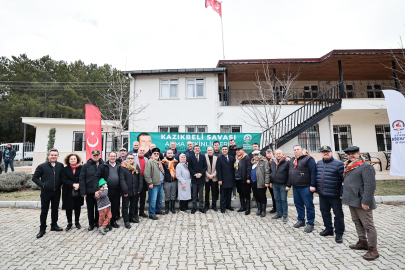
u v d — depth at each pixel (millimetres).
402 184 9203
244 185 6430
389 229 4969
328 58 12000
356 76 14891
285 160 5801
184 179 6527
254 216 6219
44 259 3822
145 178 5988
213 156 6840
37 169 5000
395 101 8320
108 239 4703
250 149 10594
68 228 5270
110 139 15742
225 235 4867
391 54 11555
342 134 13789
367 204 3699
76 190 5168
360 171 3932
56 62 38094
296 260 3717
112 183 5332
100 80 35125
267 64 12211
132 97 12719
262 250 4121
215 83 12781
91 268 3523
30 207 7156
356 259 3705
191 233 5000
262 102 12477
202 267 3535
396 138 8180
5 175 9320
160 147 10406
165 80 13117
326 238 4641
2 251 4137
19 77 31547
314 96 15297
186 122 12570
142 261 3746
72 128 15367
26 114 32562
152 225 5570
